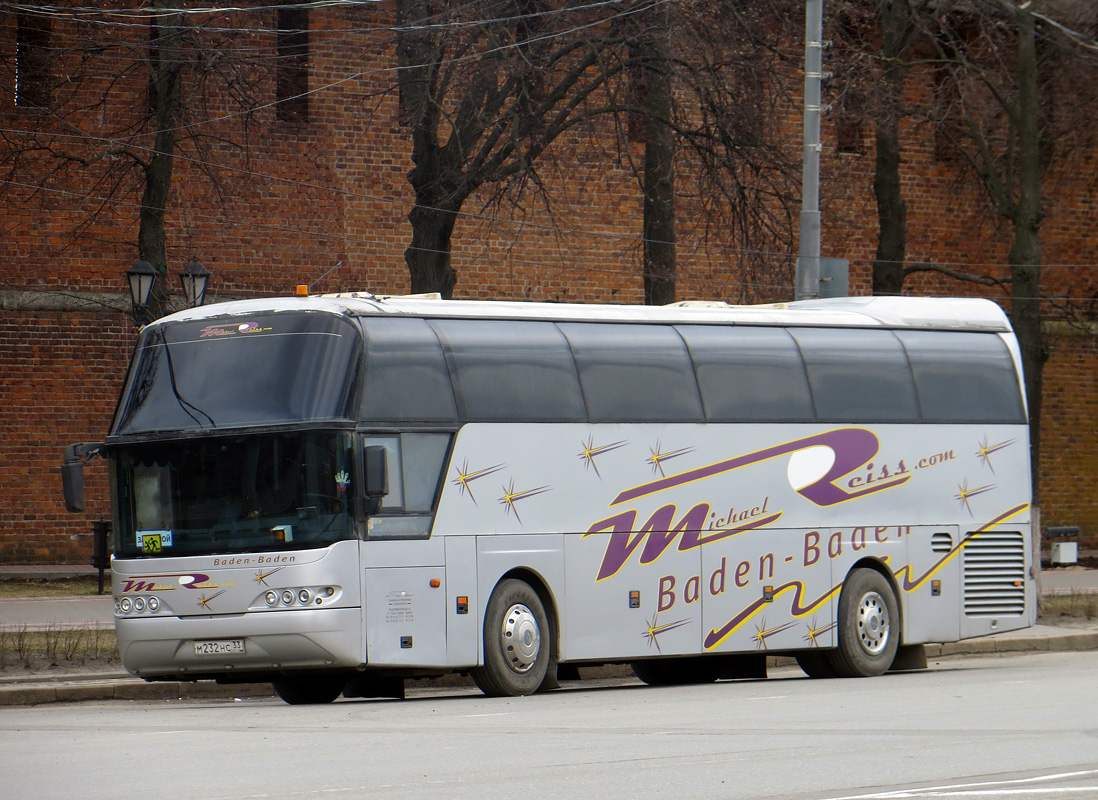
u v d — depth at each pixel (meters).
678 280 63.97
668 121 47.97
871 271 68.31
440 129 60.00
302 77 59.59
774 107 49.81
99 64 55.91
